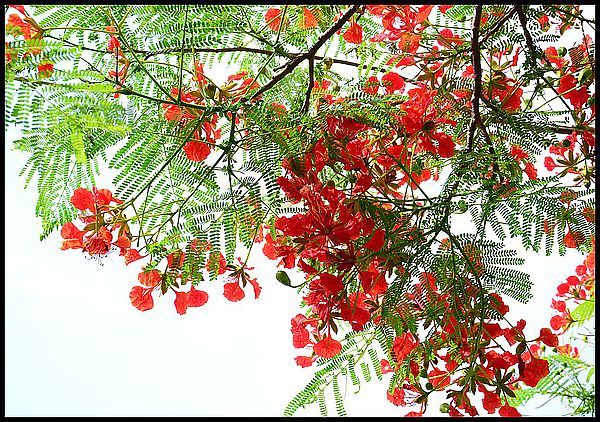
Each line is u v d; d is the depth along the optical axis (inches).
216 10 74.1
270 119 71.6
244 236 73.5
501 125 81.7
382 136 79.1
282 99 79.5
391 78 86.0
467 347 79.6
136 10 73.1
